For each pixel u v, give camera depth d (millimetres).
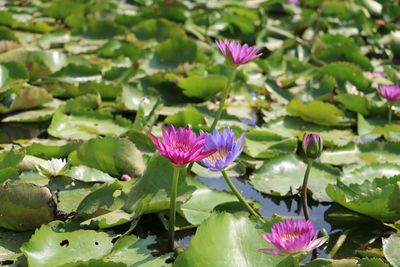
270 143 3586
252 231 2311
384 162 3254
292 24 6137
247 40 5969
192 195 2730
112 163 3002
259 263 2230
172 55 4957
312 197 3020
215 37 5934
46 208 2562
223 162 2492
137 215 2539
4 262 2371
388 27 6238
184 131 2322
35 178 2859
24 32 5656
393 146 3496
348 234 2756
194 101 4254
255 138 3625
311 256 2602
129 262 2367
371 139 3787
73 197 2730
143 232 2652
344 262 2293
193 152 2279
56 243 2383
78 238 2436
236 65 2982
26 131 3689
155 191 2666
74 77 4441
